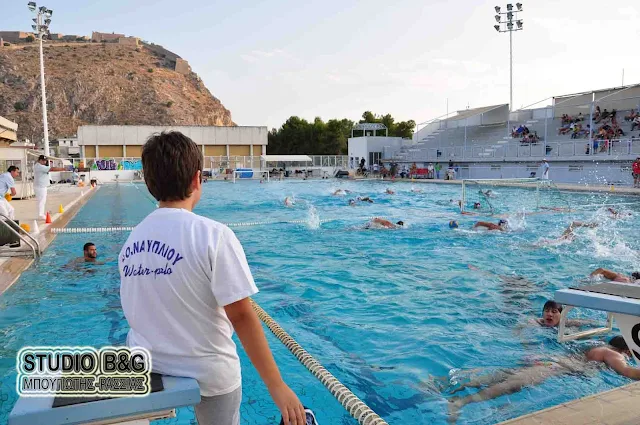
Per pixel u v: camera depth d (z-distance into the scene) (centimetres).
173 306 152
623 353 452
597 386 409
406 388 402
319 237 1183
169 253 151
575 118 3403
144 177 167
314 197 2380
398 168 4156
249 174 4394
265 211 1805
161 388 145
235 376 165
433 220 1479
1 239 872
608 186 2406
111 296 670
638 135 2781
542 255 944
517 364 449
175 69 15212
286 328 543
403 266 857
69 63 13350
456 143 4066
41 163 1352
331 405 365
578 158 2728
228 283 150
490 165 3322
